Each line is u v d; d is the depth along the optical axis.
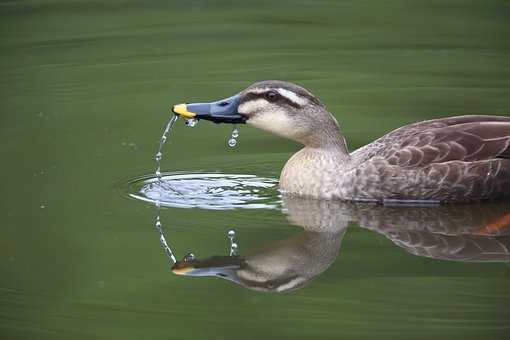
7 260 12.88
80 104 19.20
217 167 16.52
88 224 14.05
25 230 13.80
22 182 15.59
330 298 11.81
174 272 12.59
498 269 12.45
